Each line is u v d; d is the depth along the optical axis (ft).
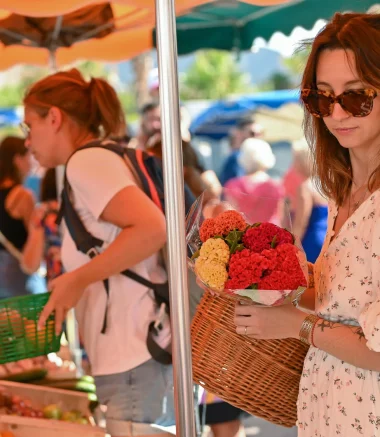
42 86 10.66
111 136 10.84
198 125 30.96
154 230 9.71
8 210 20.53
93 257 10.11
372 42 6.87
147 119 23.26
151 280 10.08
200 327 7.88
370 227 7.00
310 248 21.01
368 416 6.94
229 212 7.54
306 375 7.51
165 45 6.51
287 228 7.65
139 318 9.96
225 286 7.16
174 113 6.55
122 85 75.00
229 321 7.73
